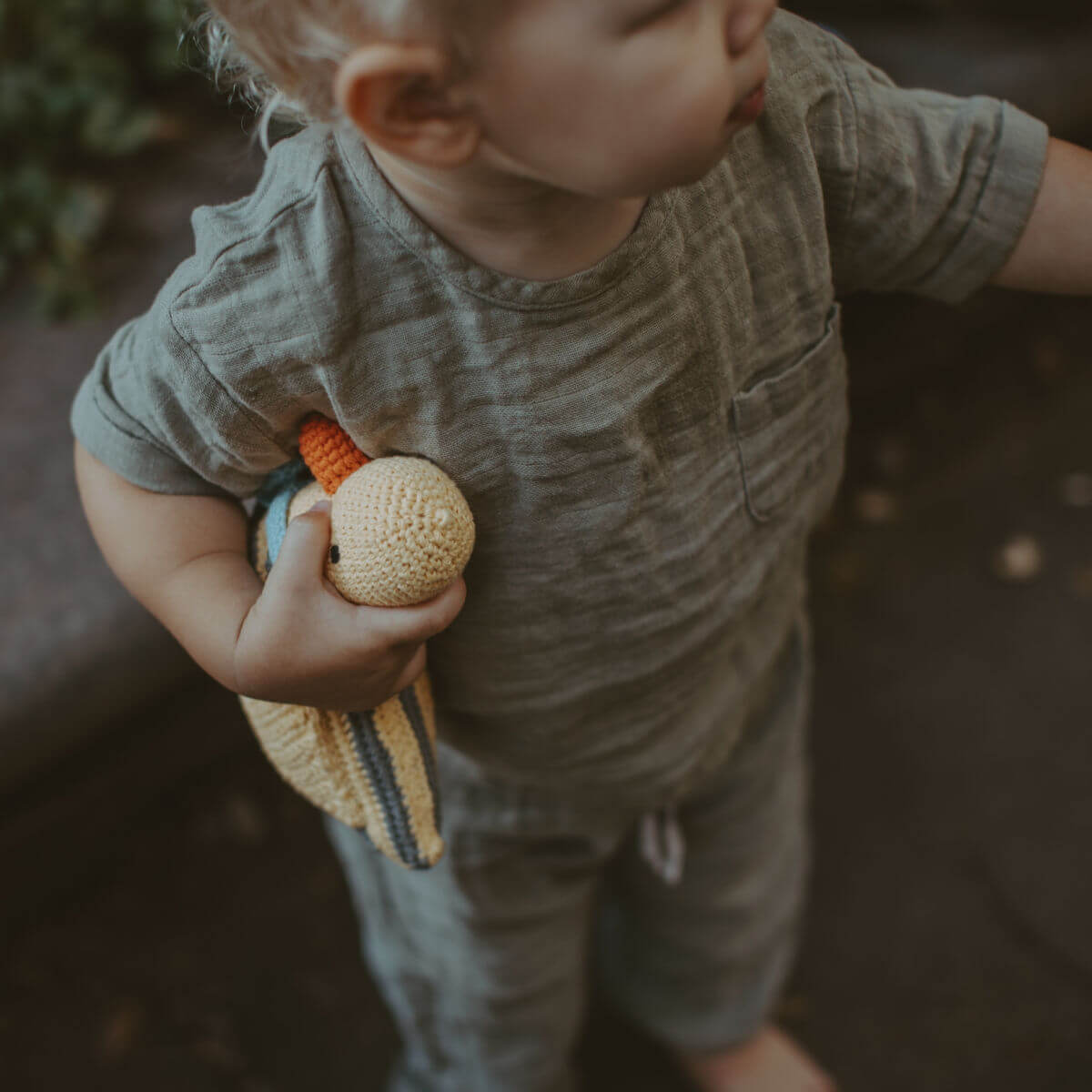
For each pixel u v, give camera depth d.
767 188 0.63
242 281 0.56
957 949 1.53
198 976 1.54
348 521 0.58
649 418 0.63
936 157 0.68
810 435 0.75
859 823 1.65
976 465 2.05
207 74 0.62
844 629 1.87
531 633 0.71
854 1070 1.45
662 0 0.42
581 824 0.95
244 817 1.67
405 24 0.43
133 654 1.35
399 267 0.55
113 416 0.63
